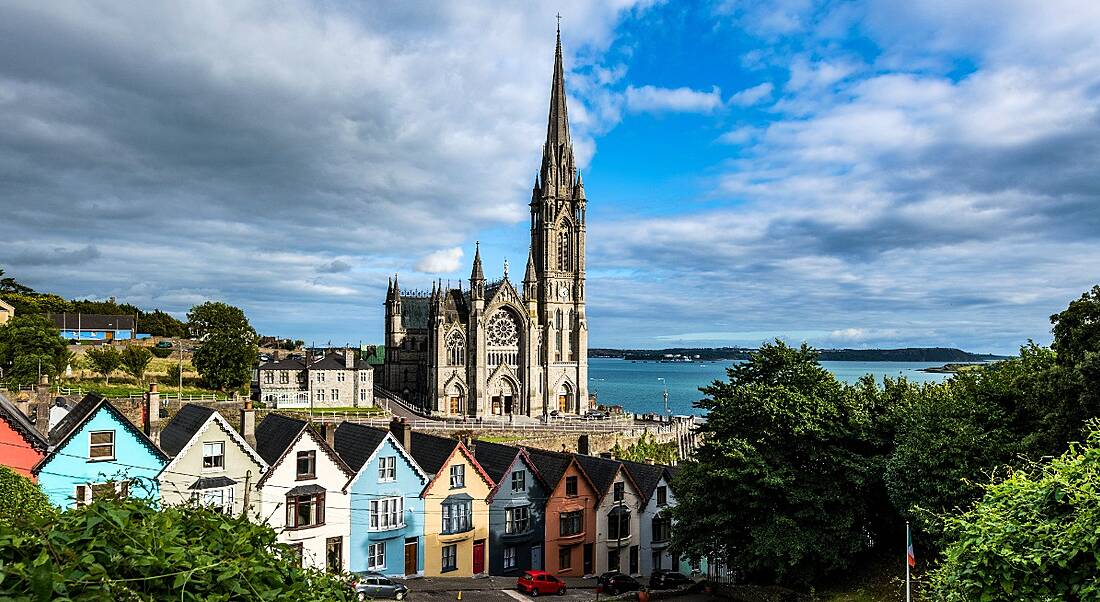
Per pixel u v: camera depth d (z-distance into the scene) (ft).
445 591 170.81
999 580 57.93
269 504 167.12
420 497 187.21
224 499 163.53
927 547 127.95
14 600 26.27
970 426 130.82
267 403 441.68
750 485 147.64
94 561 30.12
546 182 558.56
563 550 209.56
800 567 149.38
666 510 174.50
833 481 147.02
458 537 191.93
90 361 424.87
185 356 531.09
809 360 164.25
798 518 145.07
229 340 421.18
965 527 64.85
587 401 568.82
